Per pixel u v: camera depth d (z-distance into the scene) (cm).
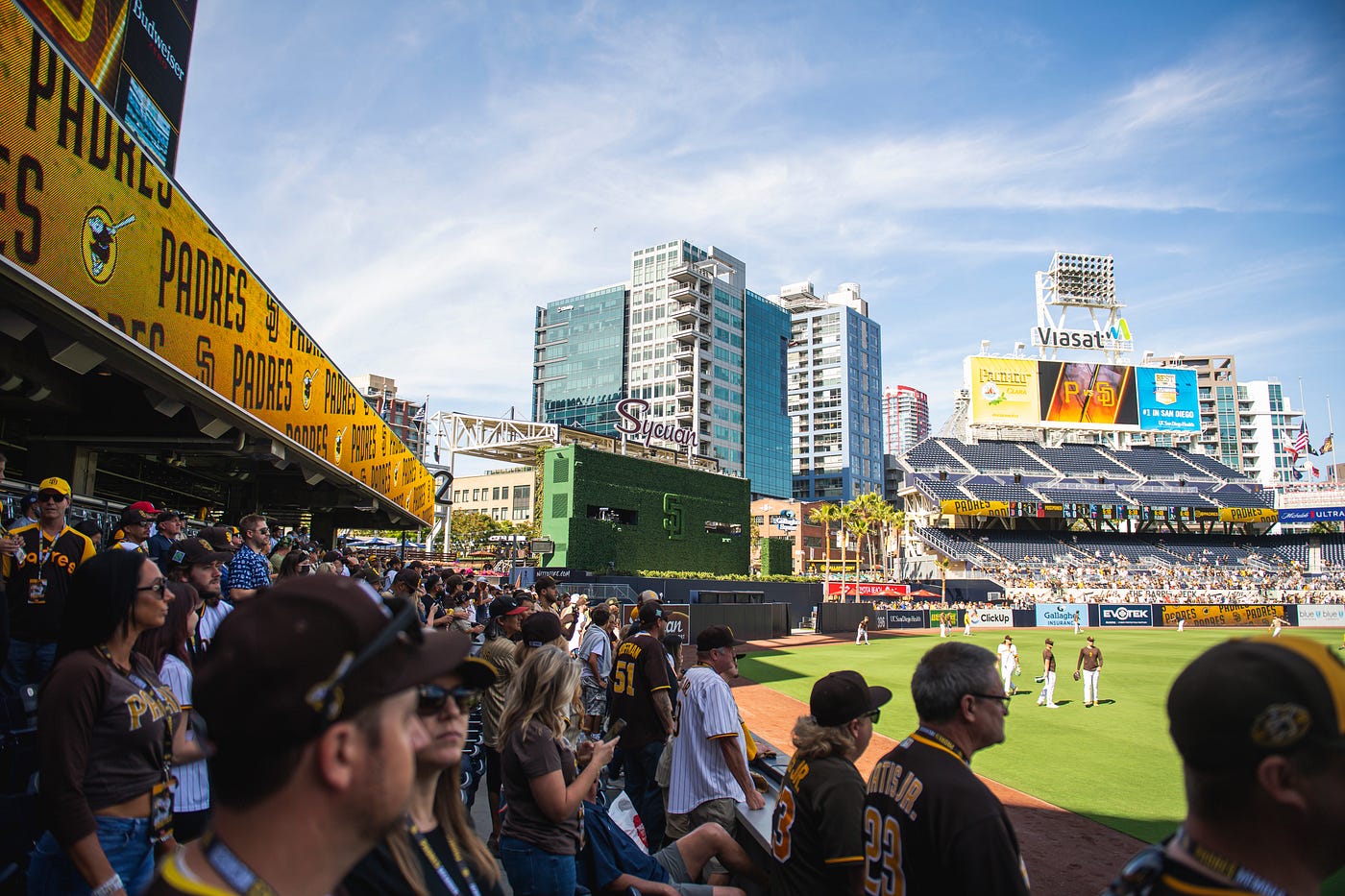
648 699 727
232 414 1053
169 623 425
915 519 8625
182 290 879
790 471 14775
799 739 388
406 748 143
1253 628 5584
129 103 1265
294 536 1806
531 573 3831
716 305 13400
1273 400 18888
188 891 125
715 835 515
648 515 4359
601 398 13588
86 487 1204
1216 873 161
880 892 301
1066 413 8800
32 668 479
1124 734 1683
